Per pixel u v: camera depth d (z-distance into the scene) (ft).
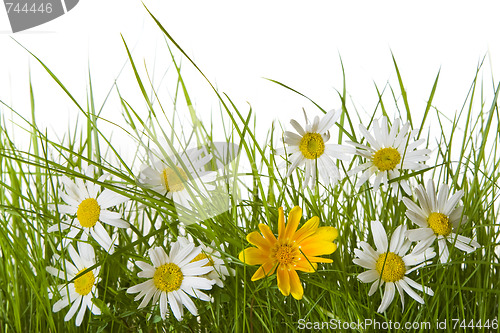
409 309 1.35
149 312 1.32
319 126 1.33
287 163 1.35
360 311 1.33
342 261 1.35
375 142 1.35
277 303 1.35
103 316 1.34
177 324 1.34
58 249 1.39
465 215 1.35
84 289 1.36
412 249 1.34
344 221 1.43
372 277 1.29
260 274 1.24
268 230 1.25
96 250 1.40
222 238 1.30
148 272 1.28
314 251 1.25
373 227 1.30
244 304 1.26
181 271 1.29
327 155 1.33
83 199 1.34
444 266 1.32
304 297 1.33
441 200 1.30
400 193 1.33
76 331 1.42
